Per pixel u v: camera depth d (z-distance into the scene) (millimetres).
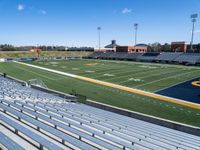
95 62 64312
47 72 40531
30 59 70688
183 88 26688
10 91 18422
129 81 31453
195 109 18281
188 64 57062
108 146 6504
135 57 73125
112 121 12273
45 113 10594
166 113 17172
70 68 47406
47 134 7418
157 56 68500
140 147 7480
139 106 19125
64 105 15406
